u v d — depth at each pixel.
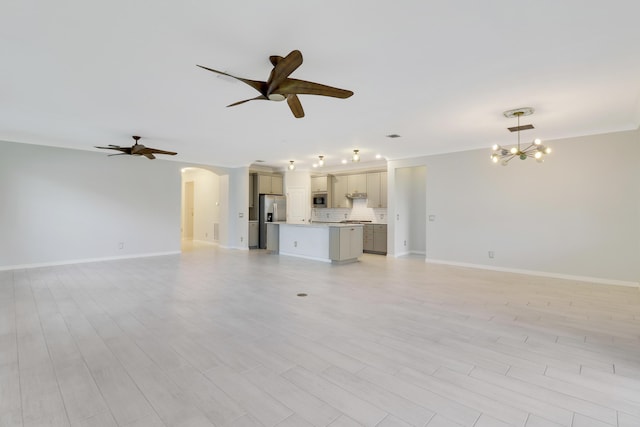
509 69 2.91
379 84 3.25
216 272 5.83
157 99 3.67
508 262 5.90
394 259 7.47
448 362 2.50
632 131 4.74
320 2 1.98
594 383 2.20
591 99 3.64
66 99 3.67
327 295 4.36
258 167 9.67
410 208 8.61
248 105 3.87
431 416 1.85
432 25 2.23
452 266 6.47
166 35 2.35
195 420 1.81
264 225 9.27
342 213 9.80
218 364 2.46
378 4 2.00
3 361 2.47
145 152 5.65
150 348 2.72
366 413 1.88
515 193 5.80
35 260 6.10
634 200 4.74
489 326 3.23
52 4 1.98
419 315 3.56
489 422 1.80
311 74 3.03
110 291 4.50
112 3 1.98
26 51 2.58
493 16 2.12
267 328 3.18
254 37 2.39
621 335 3.01
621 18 2.13
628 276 4.80
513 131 5.07
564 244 5.33
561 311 3.69
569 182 5.27
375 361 2.51
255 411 1.89
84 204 6.66
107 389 2.11
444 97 3.59
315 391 2.10
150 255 7.62
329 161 8.42
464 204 6.43
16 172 5.89
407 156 7.37
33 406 1.92
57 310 3.67
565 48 2.53
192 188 12.35
